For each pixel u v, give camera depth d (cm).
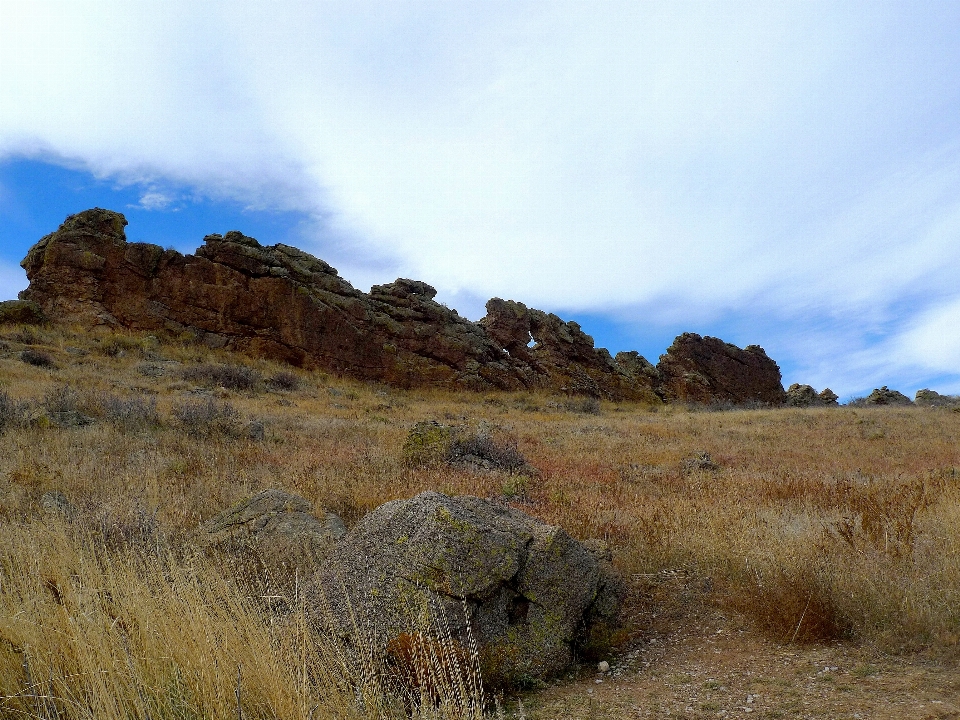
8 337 2778
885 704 324
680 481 1182
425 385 4141
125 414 1437
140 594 363
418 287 4706
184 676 310
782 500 852
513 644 401
